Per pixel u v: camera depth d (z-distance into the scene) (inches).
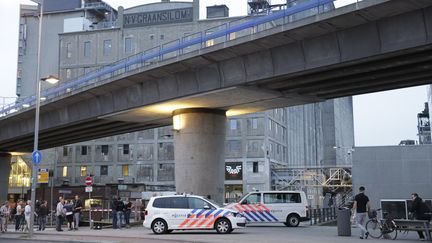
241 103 1325.0
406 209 1373.0
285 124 3289.9
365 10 866.8
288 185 2723.9
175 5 3368.6
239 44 1063.6
